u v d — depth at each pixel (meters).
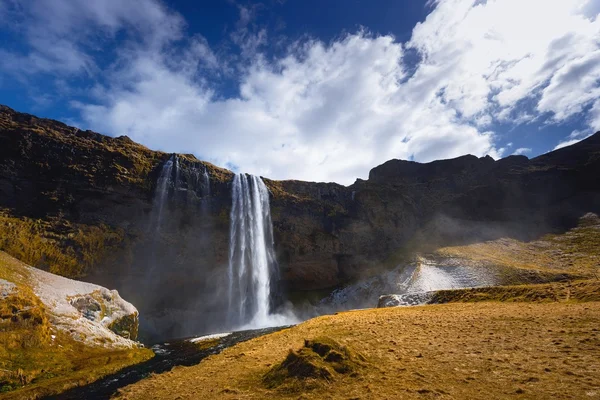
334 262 95.56
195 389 17.00
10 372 23.25
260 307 78.56
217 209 78.06
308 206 97.81
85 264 56.41
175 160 75.88
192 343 44.28
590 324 22.83
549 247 90.75
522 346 18.77
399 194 121.88
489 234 104.81
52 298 35.91
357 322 36.44
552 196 122.62
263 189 91.06
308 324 40.88
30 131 63.22
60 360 27.41
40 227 55.50
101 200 63.62
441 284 73.38
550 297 42.34
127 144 76.62
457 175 144.00
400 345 21.64
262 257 83.44
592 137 155.12
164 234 68.50
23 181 58.88
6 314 28.39
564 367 14.30
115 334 38.12
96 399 20.03
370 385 13.77
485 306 42.75
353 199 110.56
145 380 20.97
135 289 62.19
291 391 14.09
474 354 17.88
